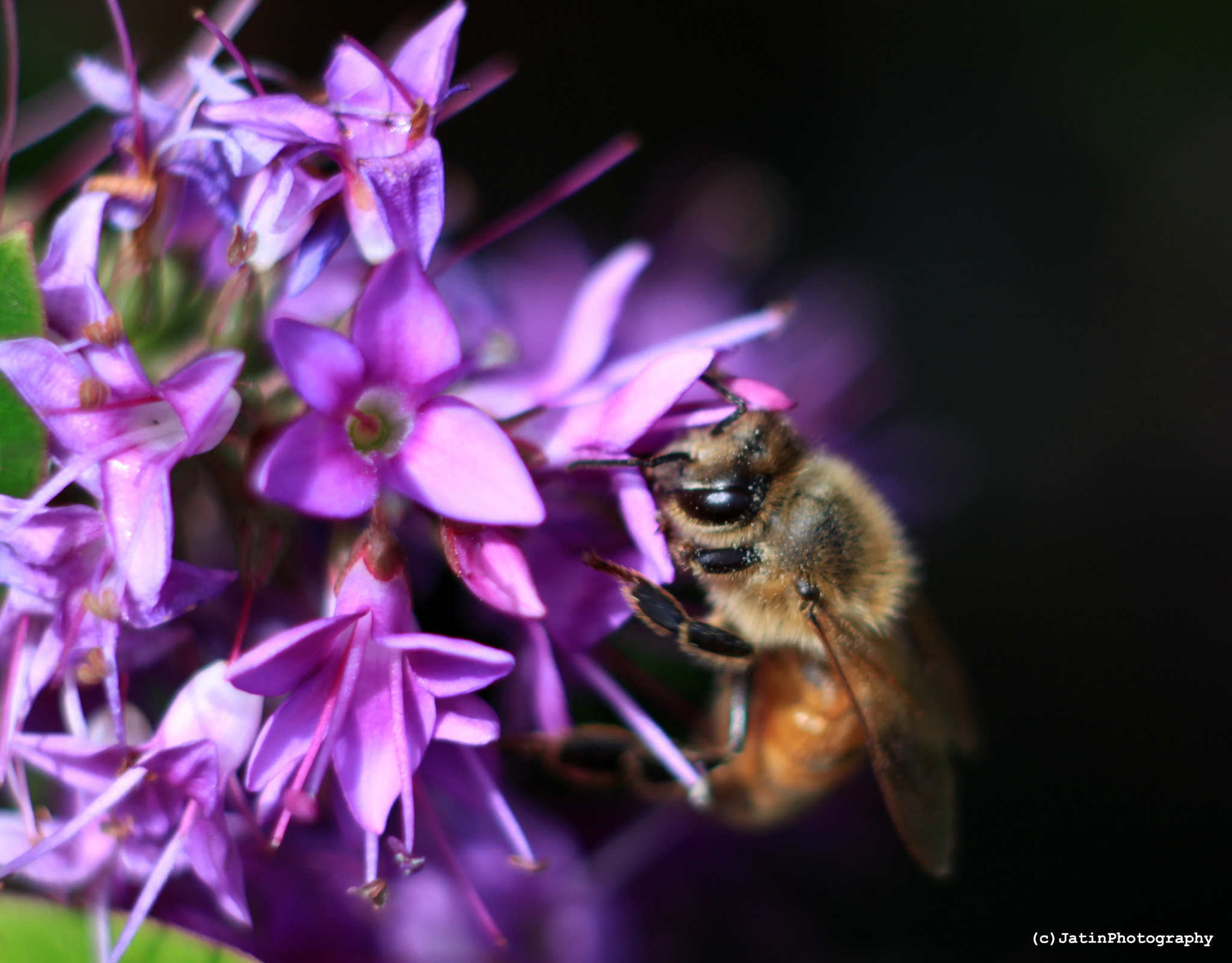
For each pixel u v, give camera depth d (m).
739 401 0.11
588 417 0.11
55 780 0.12
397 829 0.12
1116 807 0.15
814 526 0.12
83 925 0.11
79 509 0.11
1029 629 0.16
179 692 0.11
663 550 0.11
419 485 0.11
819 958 0.14
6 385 0.11
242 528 0.11
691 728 0.12
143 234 0.11
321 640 0.11
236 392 0.11
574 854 0.12
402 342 0.11
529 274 0.14
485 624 0.12
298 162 0.11
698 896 0.13
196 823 0.11
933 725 0.12
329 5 0.16
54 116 0.13
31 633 0.11
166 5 0.15
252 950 0.12
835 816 0.13
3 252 0.11
